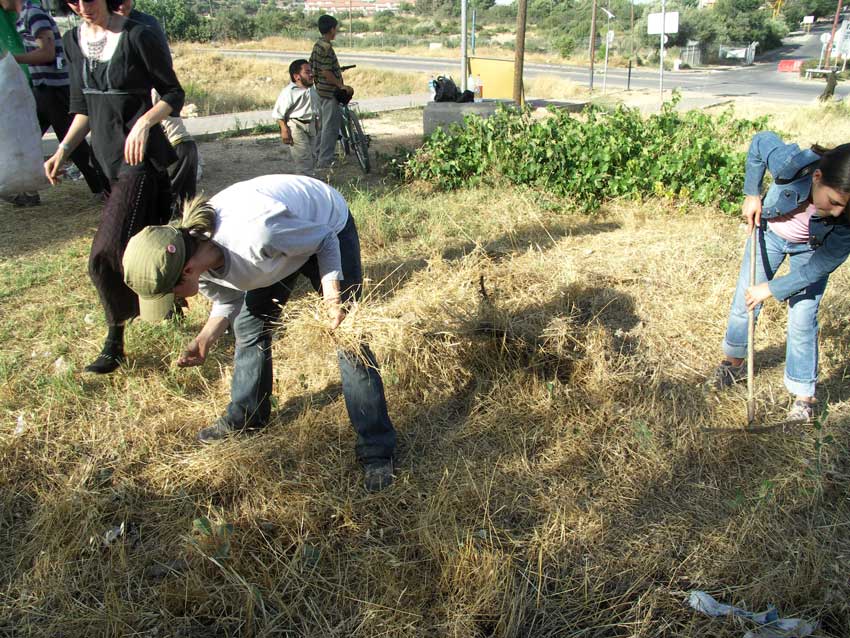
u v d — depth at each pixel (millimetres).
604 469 3189
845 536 2791
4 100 5898
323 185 2912
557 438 3396
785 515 2881
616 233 6203
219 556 2607
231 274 2596
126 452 3283
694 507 2965
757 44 50719
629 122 7840
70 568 2646
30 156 6109
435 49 47531
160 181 4230
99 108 4465
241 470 3080
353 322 2830
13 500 3010
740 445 3314
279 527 2852
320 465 3180
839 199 2719
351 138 8984
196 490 3066
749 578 2617
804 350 3416
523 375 3814
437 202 7148
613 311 4551
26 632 2418
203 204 2541
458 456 3277
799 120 13453
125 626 2420
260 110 15070
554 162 7246
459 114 10203
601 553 2723
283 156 9594
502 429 3477
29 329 4387
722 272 5070
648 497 3037
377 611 2459
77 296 4863
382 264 5301
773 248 3508
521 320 4141
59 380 3689
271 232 2537
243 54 37875
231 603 2510
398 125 12750
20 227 6262
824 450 3215
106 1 4301
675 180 6953
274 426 3453
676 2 58344
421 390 3729
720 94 24047
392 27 70688
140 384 3797
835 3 75375
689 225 6383
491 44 52312
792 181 3201
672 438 3373
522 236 6109
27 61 6594
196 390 3826
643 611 2484
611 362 3906
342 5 115125
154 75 4379
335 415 3531
